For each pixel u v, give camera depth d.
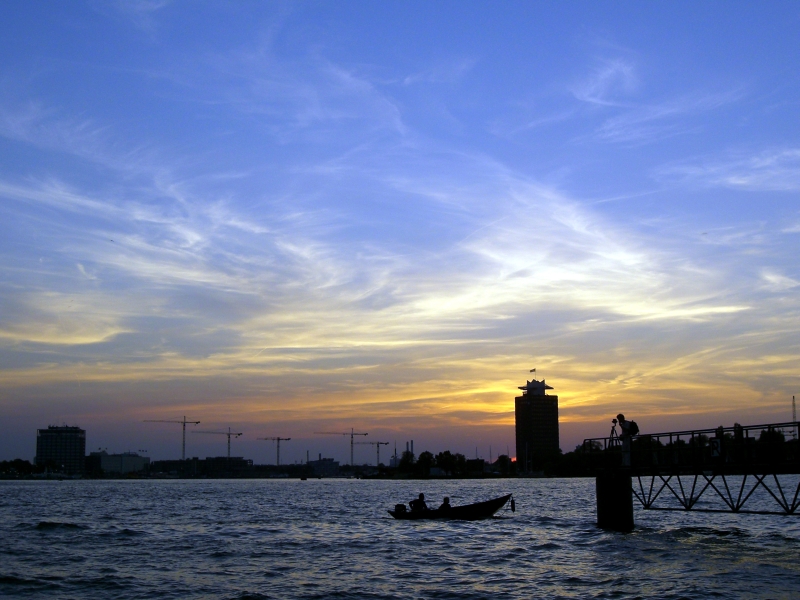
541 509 96.25
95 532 68.56
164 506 120.31
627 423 57.59
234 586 38.81
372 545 55.84
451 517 75.31
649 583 37.72
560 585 37.91
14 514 99.12
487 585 38.28
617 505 58.47
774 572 40.34
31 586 39.38
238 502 135.25
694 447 51.28
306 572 43.09
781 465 44.16
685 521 67.81
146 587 38.84
